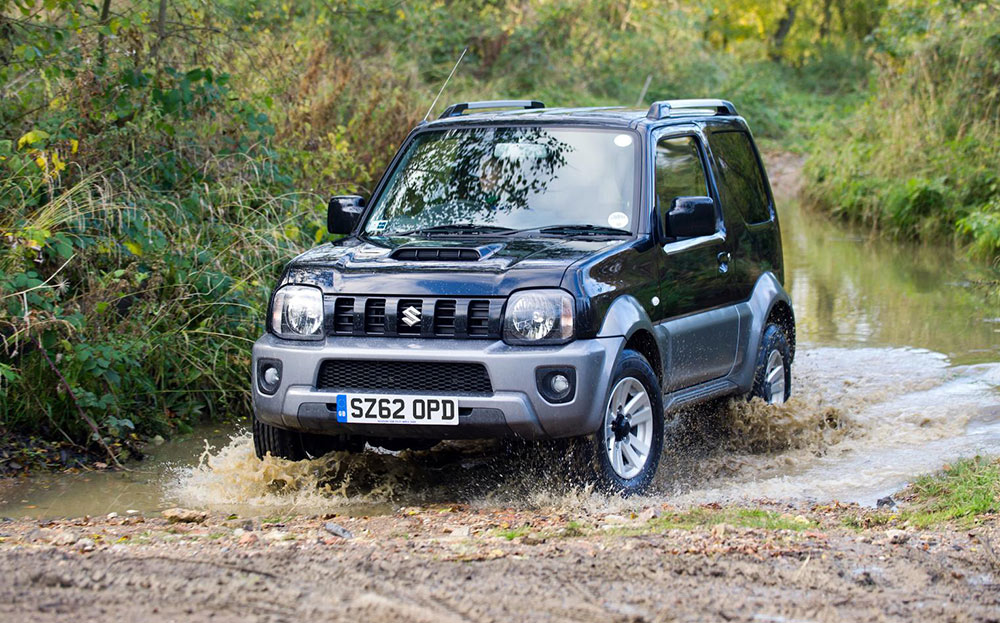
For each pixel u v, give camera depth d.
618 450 6.11
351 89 14.23
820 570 4.48
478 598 4.08
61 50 9.09
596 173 6.70
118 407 7.57
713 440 7.53
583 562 4.53
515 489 6.42
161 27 9.99
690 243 6.92
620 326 5.97
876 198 18.92
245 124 10.07
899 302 12.40
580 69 29.31
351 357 5.86
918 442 7.44
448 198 6.83
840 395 8.63
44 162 7.96
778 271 8.25
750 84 36.16
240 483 6.45
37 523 5.76
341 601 4.02
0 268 7.49
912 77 20.05
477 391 5.76
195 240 8.76
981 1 18.98
